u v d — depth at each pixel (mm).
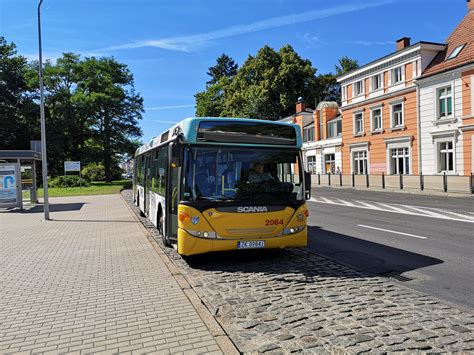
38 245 10484
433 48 31453
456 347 3904
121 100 61625
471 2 31156
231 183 7480
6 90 58688
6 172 21266
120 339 4273
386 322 4578
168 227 8547
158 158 10766
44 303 5617
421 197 22891
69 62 59469
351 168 40562
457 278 6523
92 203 24719
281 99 61500
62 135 55906
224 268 7438
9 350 4094
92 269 7555
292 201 7738
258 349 3963
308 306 5207
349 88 40594
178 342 4133
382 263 7699
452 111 28625
